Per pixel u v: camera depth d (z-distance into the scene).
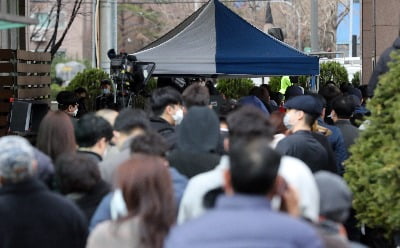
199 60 20.16
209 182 8.37
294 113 11.73
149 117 12.09
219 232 5.71
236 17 21.06
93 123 10.31
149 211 7.34
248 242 5.66
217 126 10.20
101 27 36.66
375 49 24.61
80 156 8.96
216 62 20.16
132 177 7.43
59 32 84.06
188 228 5.82
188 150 10.07
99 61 36.56
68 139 10.20
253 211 5.82
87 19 90.12
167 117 11.99
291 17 85.12
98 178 8.93
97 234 7.41
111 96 23.77
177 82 22.64
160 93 12.01
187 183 9.17
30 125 18.11
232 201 5.89
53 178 9.52
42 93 24.44
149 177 7.42
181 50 20.33
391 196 10.26
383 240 12.42
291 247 5.70
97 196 8.88
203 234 5.73
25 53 22.25
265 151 5.98
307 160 11.34
